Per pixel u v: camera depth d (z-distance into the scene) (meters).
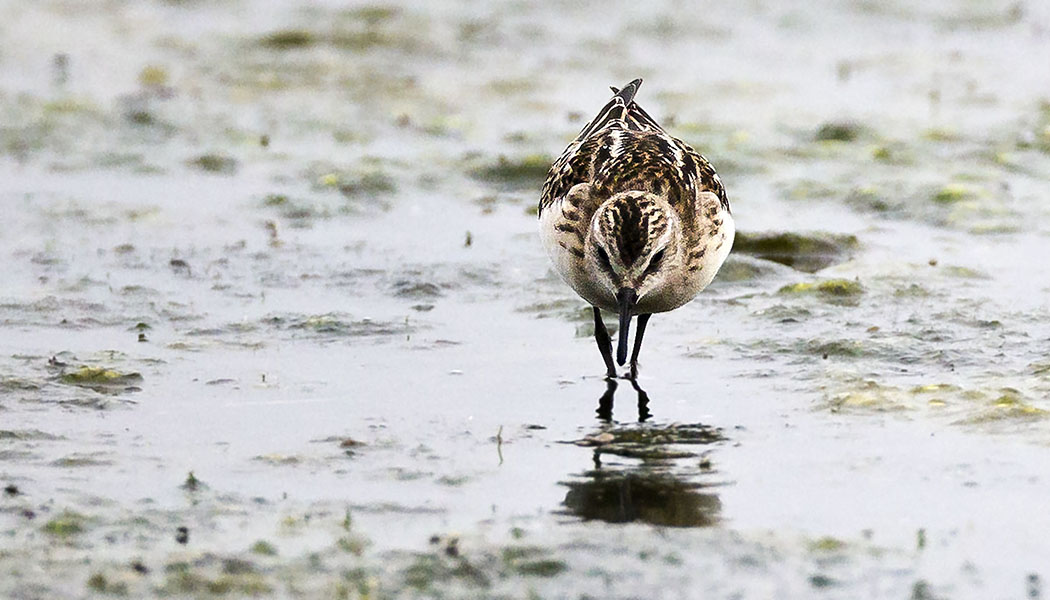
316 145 21.77
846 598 8.64
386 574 8.90
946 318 14.49
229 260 16.72
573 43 28.19
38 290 15.47
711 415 11.95
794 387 12.62
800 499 10.14
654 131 14.31
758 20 30.11
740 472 10.66
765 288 15.91
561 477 10.60
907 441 11.22
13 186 19.50
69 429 11.57
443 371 13.23
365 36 28.03
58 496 10.16
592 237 12.55
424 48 27.52
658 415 11.99
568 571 8.96
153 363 13.27
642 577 8.88
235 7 30.70
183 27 28.97
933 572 8.97
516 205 19.30
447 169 20.62
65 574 8.88
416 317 14.90
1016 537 9.46
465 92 24.80
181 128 22.42
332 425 11.74
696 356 13.61
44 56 26.47
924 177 19.88
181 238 17.55
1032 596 8.65
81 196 19.11
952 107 23.72
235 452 11.11
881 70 26.41
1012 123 22.59
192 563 9.03
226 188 19.67
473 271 16.41
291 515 9.85
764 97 24.56
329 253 17.08
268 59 26.64
